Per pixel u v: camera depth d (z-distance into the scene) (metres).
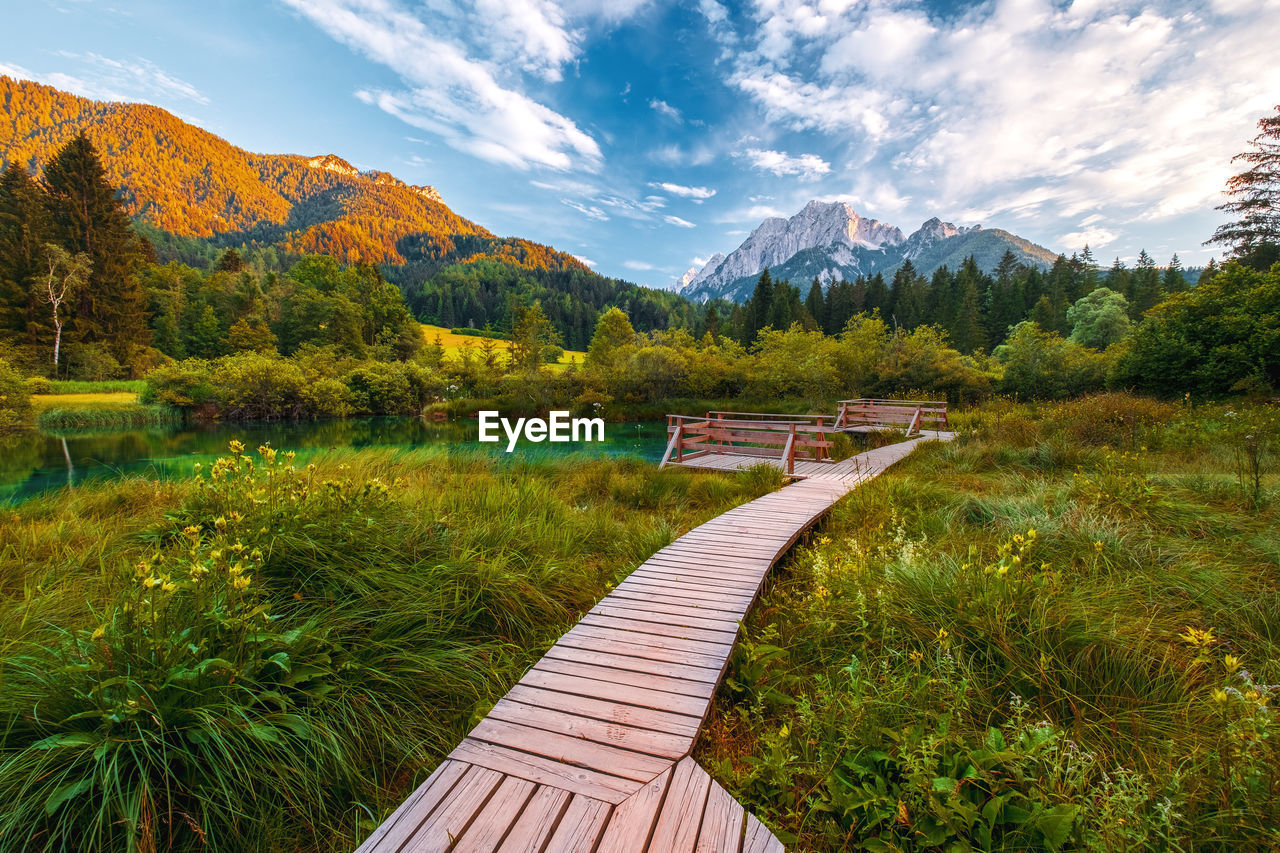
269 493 3.94
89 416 20.75
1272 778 1.62
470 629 3.40
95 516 5.80
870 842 1.76
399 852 1.58
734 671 3.00
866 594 3.29
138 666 2.14
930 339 26.09
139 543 4.47
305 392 24.23
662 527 5.38
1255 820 1.61
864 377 25.91
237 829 1.97
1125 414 10.05
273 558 3.32
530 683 2.60
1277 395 13.24
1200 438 8.38
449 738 2.55
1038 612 2.85
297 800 2.12
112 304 38.38
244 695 2.26
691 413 22.33
